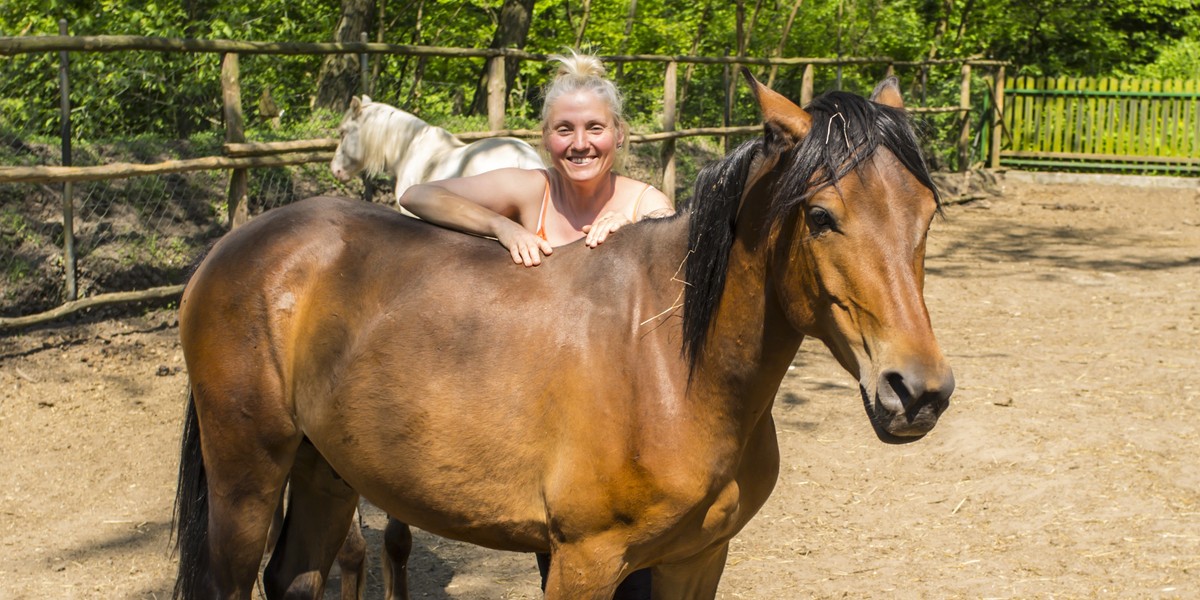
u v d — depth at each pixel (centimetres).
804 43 1608
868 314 183
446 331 223
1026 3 1853
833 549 409
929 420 179
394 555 331
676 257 219
